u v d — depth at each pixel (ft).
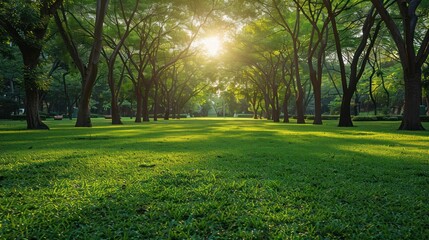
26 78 56.49
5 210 9.47
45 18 53.88
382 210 9.64
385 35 105.40
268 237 7.61
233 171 15.69
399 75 132.98
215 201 10.27
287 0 85.30
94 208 9.66
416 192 11.84
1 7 43.39
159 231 7.88
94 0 77.97
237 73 166.40
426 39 53.42
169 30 104.53
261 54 120.47
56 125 85.40
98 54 70.44
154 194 11.20
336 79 180.34
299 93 101.65
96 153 22.91
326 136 41.32
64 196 11.00
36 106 63.46
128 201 10.32
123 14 84.43
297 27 95.50
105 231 7.88
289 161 19.06
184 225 8.23
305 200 10.67
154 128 65.82
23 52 57.16
